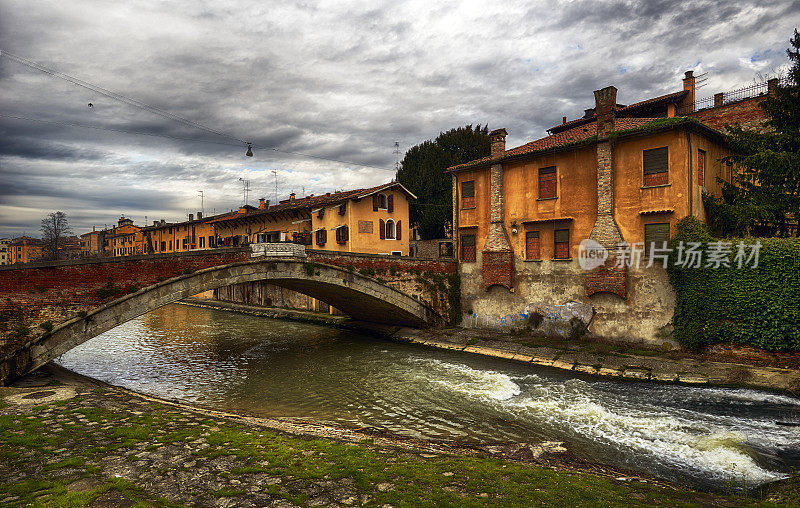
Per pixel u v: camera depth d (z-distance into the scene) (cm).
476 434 1189
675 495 689
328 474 708
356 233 3209
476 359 2111
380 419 1329
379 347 2459
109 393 1272
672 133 1822
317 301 3603
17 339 1376
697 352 1750
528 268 2323
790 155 1688
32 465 733
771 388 1411
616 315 1994
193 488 652
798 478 813
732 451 1001
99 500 603
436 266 2661
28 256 9631
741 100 2430
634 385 1589
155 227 6122
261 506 597
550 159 2242
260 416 1352
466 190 2659
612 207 1998
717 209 1853
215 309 4441
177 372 1948
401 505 596
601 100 2014
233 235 4756
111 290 1595
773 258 1564
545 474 758
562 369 1853
